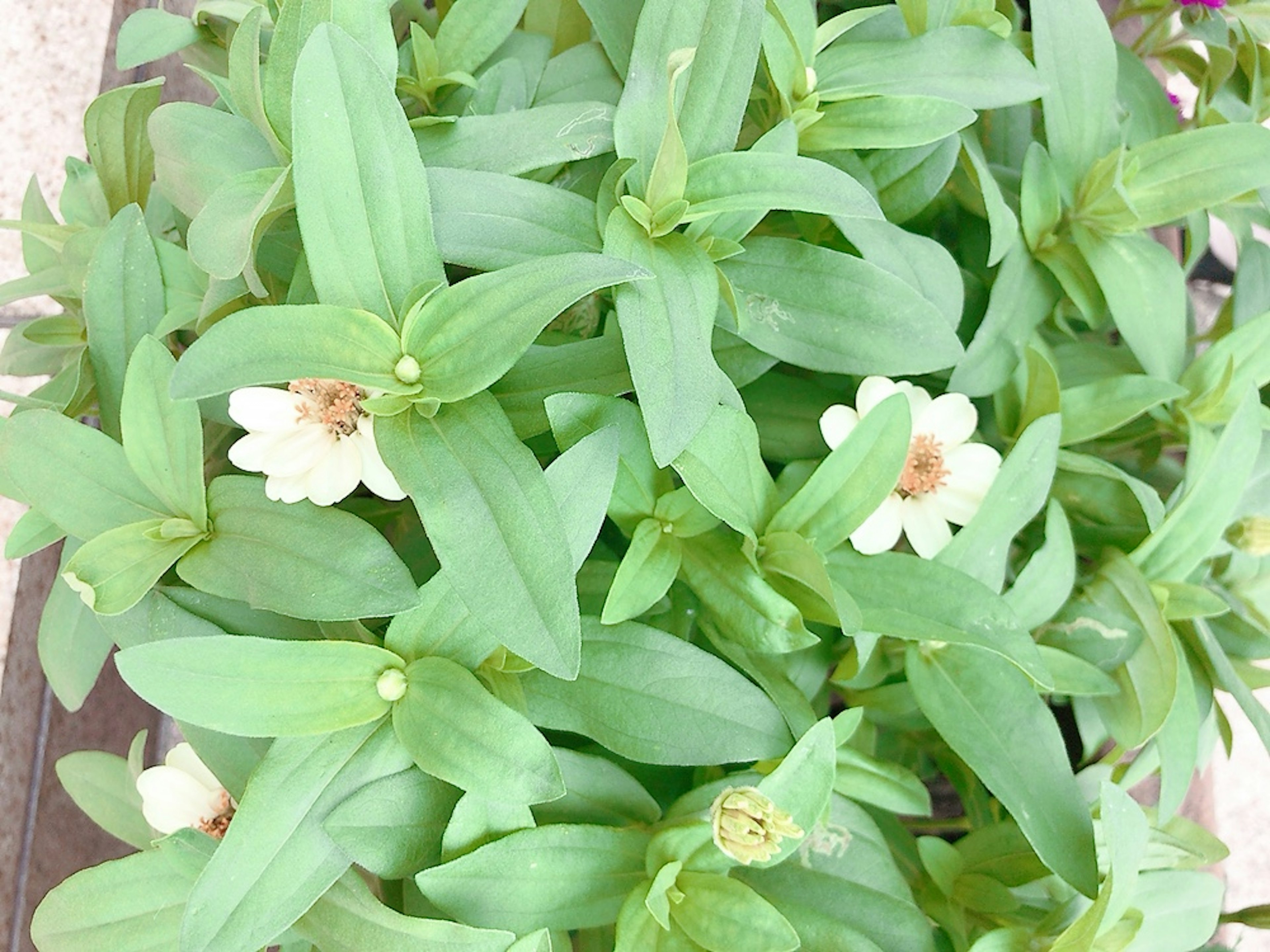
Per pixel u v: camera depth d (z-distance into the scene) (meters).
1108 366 0.34
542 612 0.21
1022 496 0.29
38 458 0.26
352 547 0.24
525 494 0.22
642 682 0.26
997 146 0.37
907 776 0.29
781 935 0.24
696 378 0.24
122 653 0.22
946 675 0.29
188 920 0.22
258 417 0.25
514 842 0.24
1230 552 0.36
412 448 0.23
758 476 0.27
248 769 0.26
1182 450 0.39
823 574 0.25
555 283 0.22
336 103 0.23
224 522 0.25
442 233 0.25
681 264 0.25
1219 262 0.59
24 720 0.40
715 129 0.27
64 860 0.41
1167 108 0.38
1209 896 0.30
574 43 0.35
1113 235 0.33
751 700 0.26
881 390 0.28
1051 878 0.31
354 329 0.23
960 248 0.35
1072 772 0.31
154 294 0.29
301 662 0.23
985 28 0.32
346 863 0.23
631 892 0.25
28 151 0.49
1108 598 0.32
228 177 0.28
